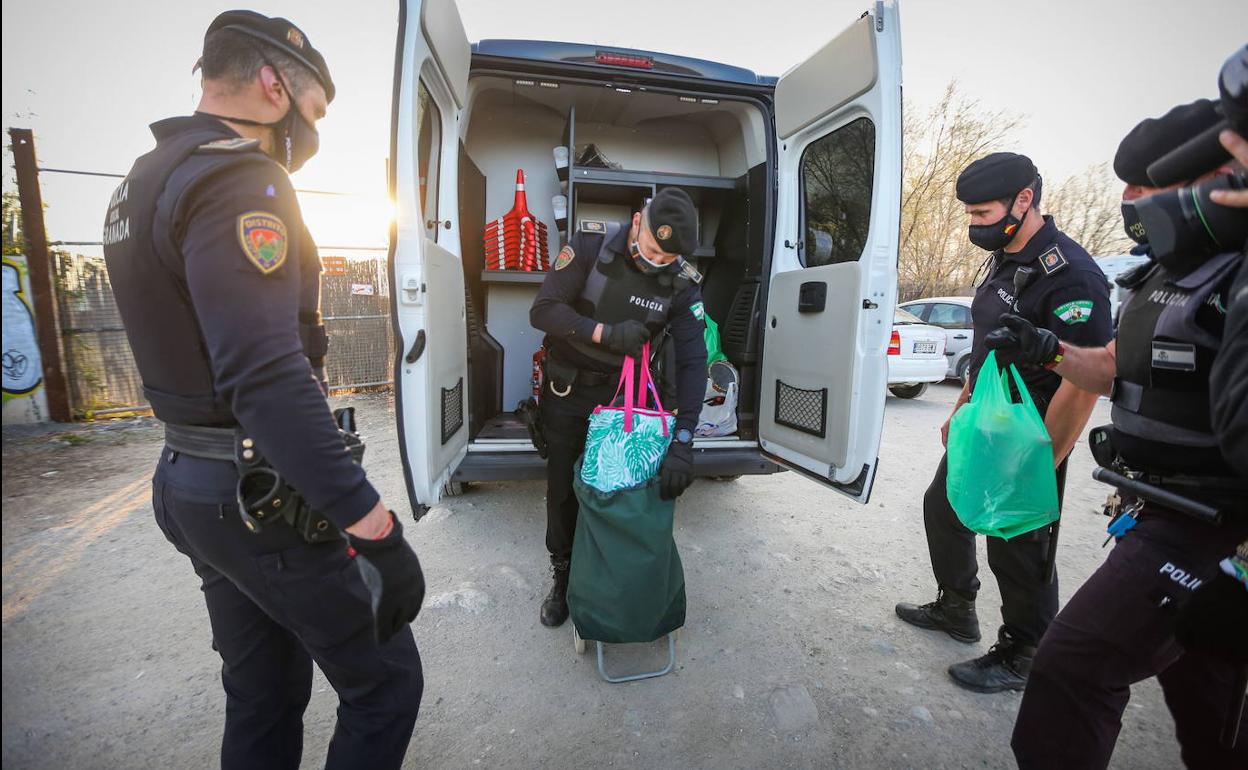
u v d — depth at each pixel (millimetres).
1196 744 1309
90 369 5668
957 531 2230
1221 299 1045
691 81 3102
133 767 1688
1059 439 1821
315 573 1091
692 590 2680
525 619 2422
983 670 2070
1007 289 1947
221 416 1032
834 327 2598
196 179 900
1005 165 1844
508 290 3951
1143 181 1220
